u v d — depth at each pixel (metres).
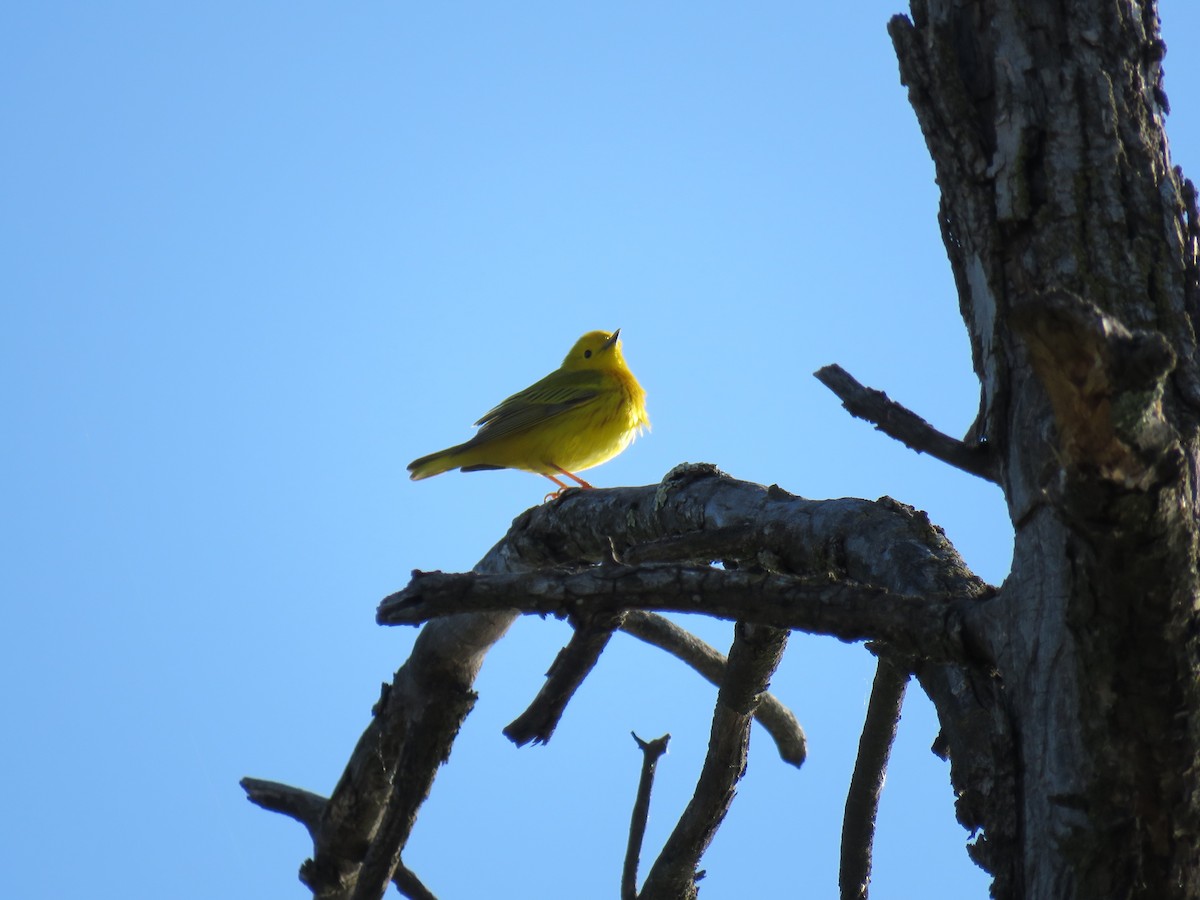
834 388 6.61
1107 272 5.96
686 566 6.36
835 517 7.67
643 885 11.52
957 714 6.31
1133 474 4.39
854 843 10.48
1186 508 4.61
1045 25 6.31
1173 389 5.69
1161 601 4.75
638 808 11.29
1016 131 6.20
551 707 7.42
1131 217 6.04
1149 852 5.17
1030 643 5.41
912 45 6.53
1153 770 5.06
